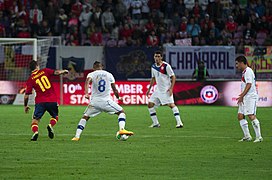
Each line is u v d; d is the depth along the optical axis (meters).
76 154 26.53
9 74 58.62
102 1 69.38
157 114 48.03
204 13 69.19
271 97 57.06
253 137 33.44
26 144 29.69
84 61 61.03
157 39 65.44
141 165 23.86
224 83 56.91
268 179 21.11
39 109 31.14
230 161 24.91
